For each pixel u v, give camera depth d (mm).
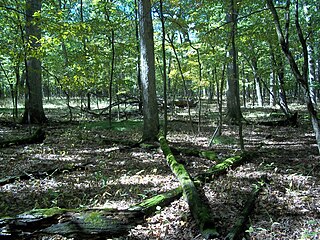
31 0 12180
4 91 30281
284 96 14562
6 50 9711
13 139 9273
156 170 6398
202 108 22797
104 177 5746
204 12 10750
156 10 9250
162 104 21859
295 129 12859
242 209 4379
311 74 18234
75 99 28562
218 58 10852
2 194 5098
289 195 4910
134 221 3816
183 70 13289
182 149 8062
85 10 23141
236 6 8789
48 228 3508
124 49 13211
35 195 5059
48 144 9398
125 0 17938
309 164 6910
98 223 3592
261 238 3523
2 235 3332
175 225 3842
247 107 24000
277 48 12281
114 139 9961
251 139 10523
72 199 4852
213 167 6305
